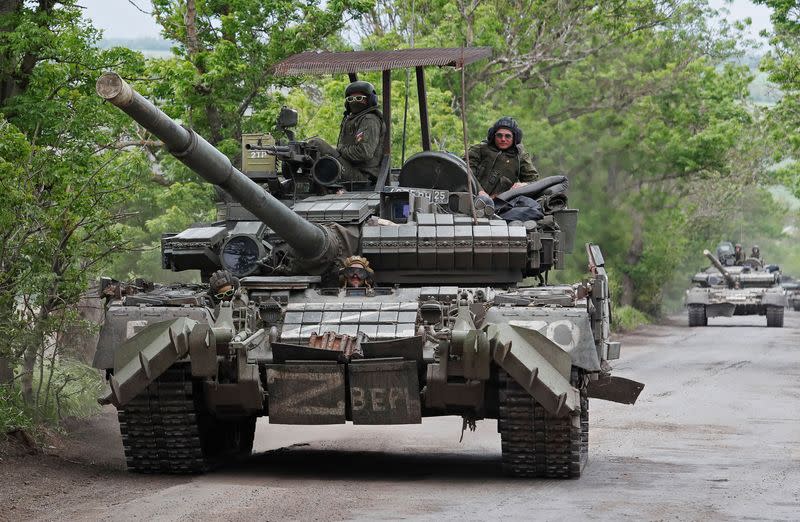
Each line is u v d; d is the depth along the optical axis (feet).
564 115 328.49
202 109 163.84
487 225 93.86
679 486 81.41
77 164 106.63
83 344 127.44
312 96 229.66
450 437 111.96
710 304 330.54
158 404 82.53
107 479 82.33
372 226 93.30
